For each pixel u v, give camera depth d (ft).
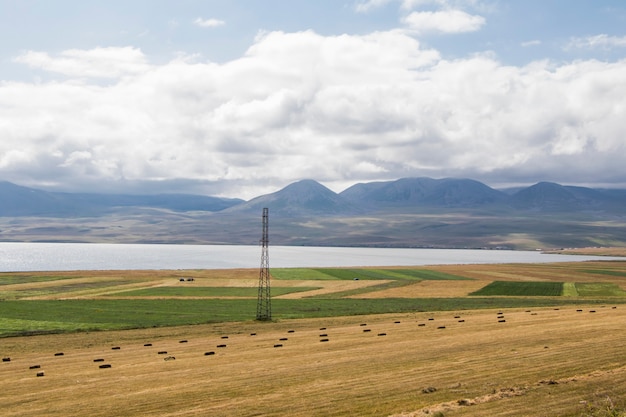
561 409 87.15
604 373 109.19
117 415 98.99
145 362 157.58
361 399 100.01
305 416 91.50
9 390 124.47
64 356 174.81
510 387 101.86
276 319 269.03
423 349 153.07
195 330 234.79
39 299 353.51
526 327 191.42
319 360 145.18
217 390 113.80
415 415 87.20
